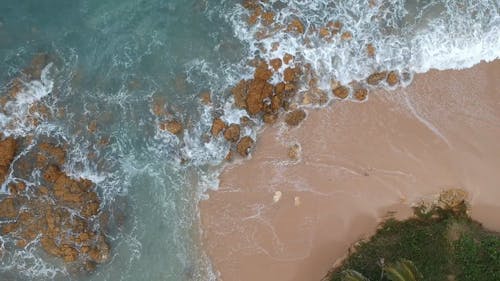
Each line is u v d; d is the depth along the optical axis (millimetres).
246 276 17047
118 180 17922
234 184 17547
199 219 17531
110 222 17734
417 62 17547
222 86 17922
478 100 17219
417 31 17703
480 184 16812
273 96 17562
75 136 17984
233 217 17375
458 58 17500
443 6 17781
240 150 17547
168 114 18000
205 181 17656
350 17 17891
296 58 17750
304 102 17562
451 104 17281
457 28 17625
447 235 16422
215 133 17719
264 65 17703
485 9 17641
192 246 17453
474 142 17031
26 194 17625
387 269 15312
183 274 17344
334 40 17797
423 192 16906
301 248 17031
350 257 16719
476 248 16094
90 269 17547
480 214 16750
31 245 17547
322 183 17250
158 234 17672
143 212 17812
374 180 17109
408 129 17234
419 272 15422
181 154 17891
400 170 17078
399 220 16906
